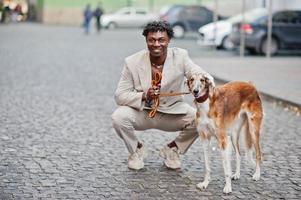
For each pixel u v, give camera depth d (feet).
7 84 56.70
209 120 25.29
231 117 25.90
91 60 81.10
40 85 56.49
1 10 187.62
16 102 46.85
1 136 35.19
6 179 26.84
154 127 28.78
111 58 84.43
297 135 36.91
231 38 89.04
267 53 82.99
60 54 89.04
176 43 114.62
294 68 70.08
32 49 96.48
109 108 45.11
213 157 31.14
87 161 30.14
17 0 212.23
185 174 28.14
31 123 39.11
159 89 27.50
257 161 27.32
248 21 88.33
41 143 33.73
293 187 26.40
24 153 31.42
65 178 27.17
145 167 29.27
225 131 25.52
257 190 25.95
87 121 40.14
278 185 26.68
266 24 87.10
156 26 26.81
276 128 38.91
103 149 32.63
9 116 41.27
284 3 98.78
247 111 26.68
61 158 30.60
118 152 32.04
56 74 65.10
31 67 71.20
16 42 110.01
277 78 60.95
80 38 125.49
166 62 27.45
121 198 24.58
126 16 166.09
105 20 165.37
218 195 25.22
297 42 88.07
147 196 24.90
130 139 28.30
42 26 170.50
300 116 43.29
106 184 26.43
